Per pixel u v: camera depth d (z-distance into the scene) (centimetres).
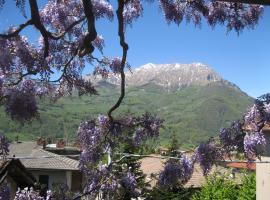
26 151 3391
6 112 433
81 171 616
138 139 611
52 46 630
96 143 614
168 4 673
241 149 545
